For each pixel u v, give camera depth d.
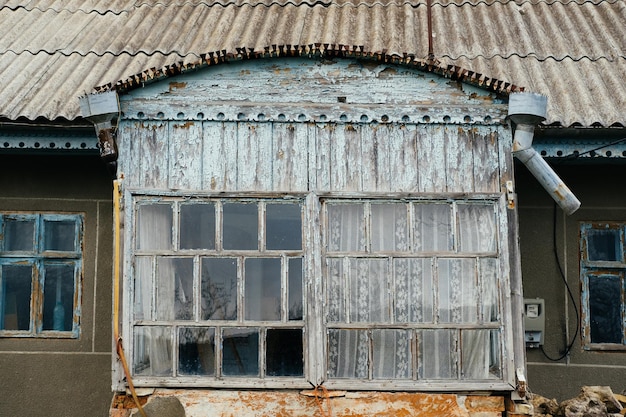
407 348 5.68
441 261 5.75
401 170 5.79
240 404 5.63
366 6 8.85
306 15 8.64
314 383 5.58
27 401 6.94
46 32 8.34
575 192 7.10
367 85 5.84
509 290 5.67
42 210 7.13
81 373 6.97
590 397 5.94
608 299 7.05
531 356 7.02
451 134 5.82
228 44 7.89
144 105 5.80
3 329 7.03
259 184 5.77
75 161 7.18
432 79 5.84
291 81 5.84
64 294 7.09
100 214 7.13
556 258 7.07
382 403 5.63
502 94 5.78
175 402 5.62
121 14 8.77
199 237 5.73
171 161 5.78
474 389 5.60
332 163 5.79
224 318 5.67
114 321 5.62
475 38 8.10
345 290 5.71
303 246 5.71
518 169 7.14
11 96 7.04
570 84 7.25
